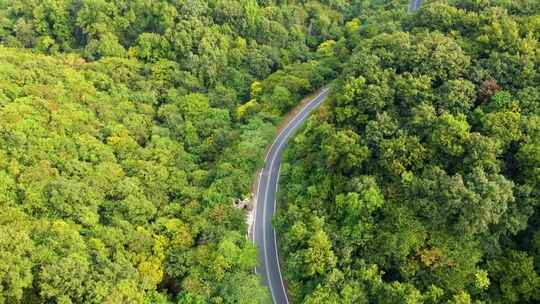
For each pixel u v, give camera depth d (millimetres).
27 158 104250
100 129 125688
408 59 114812
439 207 89750
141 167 116812
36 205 95000
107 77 147375
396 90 110125
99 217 101062
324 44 178875
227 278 94750
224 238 101062
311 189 105562
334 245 95875
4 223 88500
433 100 105438
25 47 170875
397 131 102125
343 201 98812
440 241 90062
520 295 88000
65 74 138500
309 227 99312
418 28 132750
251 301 91000
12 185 96812
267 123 139125
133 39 171000
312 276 94938
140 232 98875
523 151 92250
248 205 119562
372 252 94312
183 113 146250
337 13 198625
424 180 92312
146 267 93875
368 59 117562
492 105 101688
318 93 154625
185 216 108375
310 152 117812
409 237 90062
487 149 92062
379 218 97000
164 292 94688
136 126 132625
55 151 109812
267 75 169625
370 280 90438
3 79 124812
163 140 130500
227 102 154500
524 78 104250
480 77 107062
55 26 172750
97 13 167875
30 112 115312
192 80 156250
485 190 86562
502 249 92312
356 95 112750
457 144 95312
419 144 98062
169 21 164375
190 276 94750
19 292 76500
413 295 84938
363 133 108688
